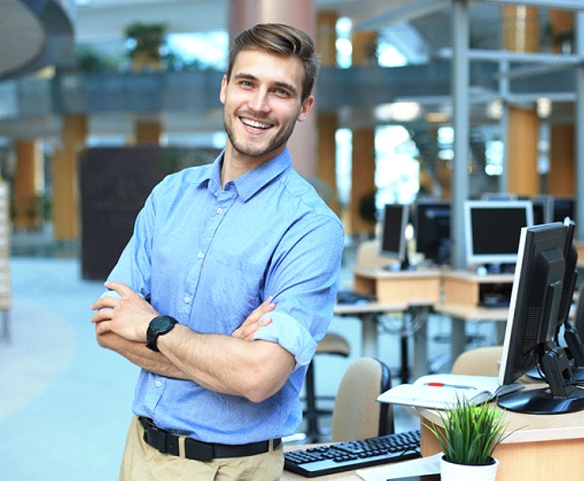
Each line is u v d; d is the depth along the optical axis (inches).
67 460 198.4
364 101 738.8
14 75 614.2
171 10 999.0
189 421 79.0
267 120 78.7
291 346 73.4
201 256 81.0
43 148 1512.1
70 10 483.5
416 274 250.2
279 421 80.1
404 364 264.1
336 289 81.1
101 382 282.8
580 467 89.3
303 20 275.0
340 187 1277.1
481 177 794.2
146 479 80.0
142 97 800.9
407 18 308.2
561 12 532.1
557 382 96.9
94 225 587.8
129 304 81.2
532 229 94.7
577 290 298.4
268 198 80.5
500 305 232.1
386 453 100.3
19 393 266.4
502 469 87.6
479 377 104.5
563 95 593.9
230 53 80.5
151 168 574.9
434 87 724.7
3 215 356.8
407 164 1039.0
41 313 448.5
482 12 537.0
